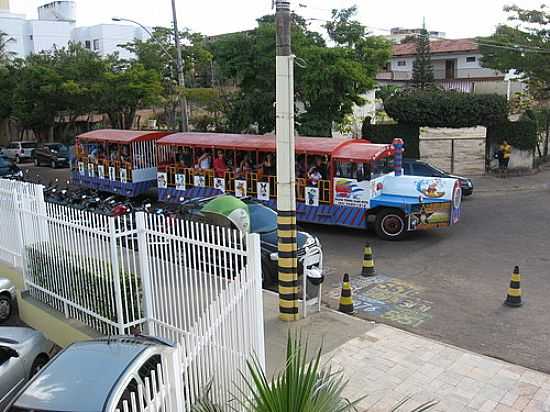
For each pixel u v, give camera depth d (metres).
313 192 16.98
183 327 7.73
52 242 9.67
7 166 27.84
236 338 6.69
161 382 5.11
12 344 7.83
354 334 9.30
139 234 8.16
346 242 15.99
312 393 4.58
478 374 7.98
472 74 52.94
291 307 9.73
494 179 25.62
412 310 10.70
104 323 8.65
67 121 42.59
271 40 23.61
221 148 19.16
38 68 35.72
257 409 4.63
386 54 25.22
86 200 17.47
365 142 17.53
